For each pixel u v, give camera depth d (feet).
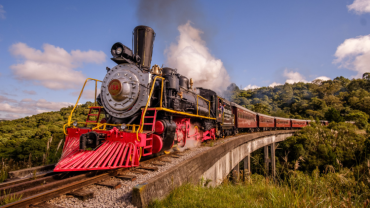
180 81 29.78
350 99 291.38
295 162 16.24
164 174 13.33
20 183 12.96
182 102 25.55
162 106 21.08
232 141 39.42
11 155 43.19
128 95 21.47
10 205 9.39
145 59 25.16
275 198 13.44
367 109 249.14
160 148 18.39
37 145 41.81
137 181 14.55
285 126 133.80
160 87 22.04
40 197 10.76
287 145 87.81
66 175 15.43
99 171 15.90
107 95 23.02
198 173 20.59
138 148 16.30
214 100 40.06
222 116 45.85
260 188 17.25
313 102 311.06
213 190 16.08
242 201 13.69
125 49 21.91
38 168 16.94
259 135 69.82
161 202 11.91
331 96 333.21
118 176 15.23
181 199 12.87
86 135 15.98
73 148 16.88
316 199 12.24
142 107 21.04
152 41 26.14
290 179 15.01
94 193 12.48
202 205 12.12
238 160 46.24
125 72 22.35
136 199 10.66
